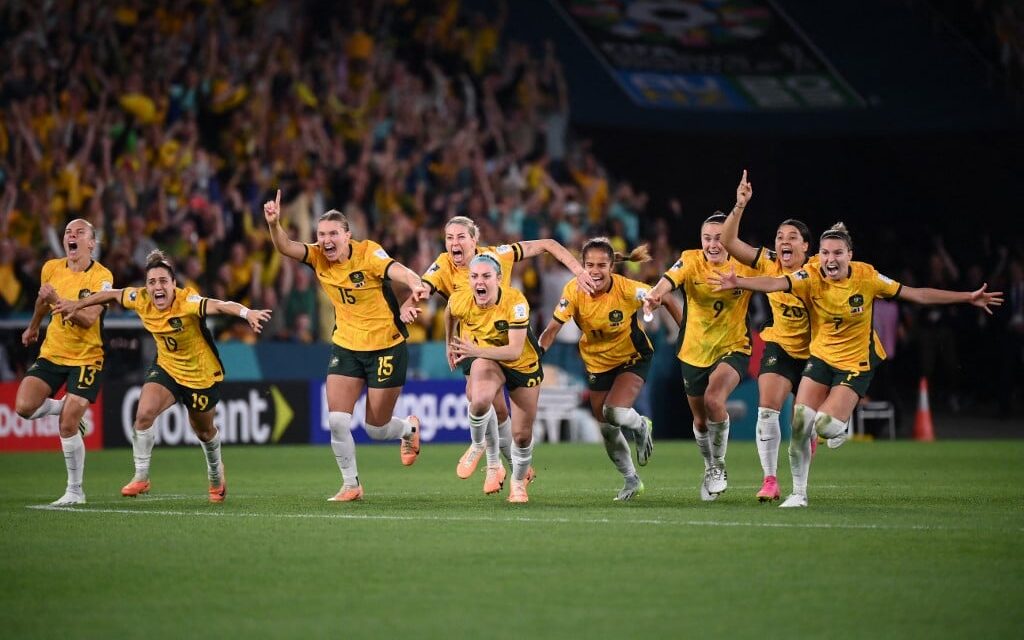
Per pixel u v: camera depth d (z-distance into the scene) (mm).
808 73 113312
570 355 83812
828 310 37312
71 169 78500
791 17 116562
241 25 92062
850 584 24641
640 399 83312
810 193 116000
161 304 40125
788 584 24656
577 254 90750
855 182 115938
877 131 109500
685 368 40625
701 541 29922
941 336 96500
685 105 108938
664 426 84438
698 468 57500
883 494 43062
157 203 79750
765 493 39156
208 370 41125
